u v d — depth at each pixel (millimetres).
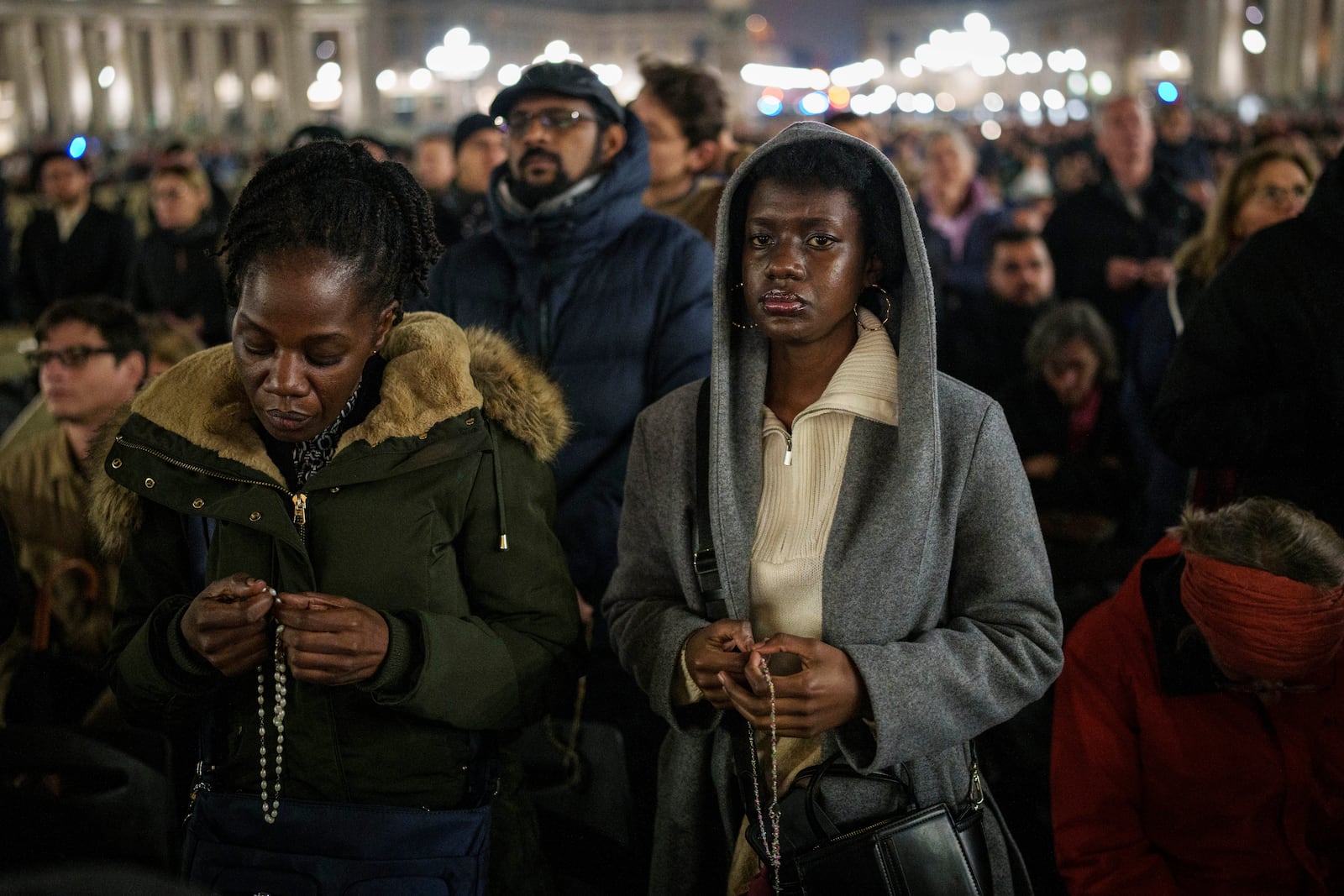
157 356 3689
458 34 46562
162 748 2531
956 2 90812
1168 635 2145
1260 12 63469
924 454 1780
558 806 2592
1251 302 2729
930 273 1768
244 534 1765
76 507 3168
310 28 72438
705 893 2047
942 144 7648
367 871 1711
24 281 8031
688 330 3275
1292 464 2723
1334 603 1967
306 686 1766
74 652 3121
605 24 82375
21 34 66250
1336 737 2127
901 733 1735
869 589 1798
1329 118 26703
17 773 2375
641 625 1968
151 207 7238
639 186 3363
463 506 1825
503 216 3324
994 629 1844
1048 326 4535
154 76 73562
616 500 3213
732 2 80562
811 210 1782
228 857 1734
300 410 1615
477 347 1926
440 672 1712
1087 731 2219
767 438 1927
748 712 1744
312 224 1584
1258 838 2166
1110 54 74500
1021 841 2754
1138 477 4414
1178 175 6980
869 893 1792
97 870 769
